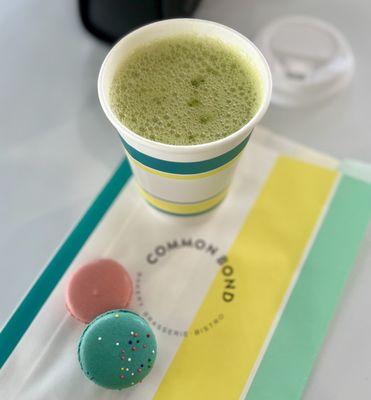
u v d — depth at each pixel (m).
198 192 0.25
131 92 0.25
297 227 0.29
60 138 0.32
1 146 0.32
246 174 0.31
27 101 0.34
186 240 0.29
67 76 0.34
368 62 0.35
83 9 0.34
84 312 0.26
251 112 0.24
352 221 0.30
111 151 0.32
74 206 0.30
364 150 0.32
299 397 0.25
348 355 0.26
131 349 0.24
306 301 0.27
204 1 0.37
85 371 0.24
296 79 0.33
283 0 0.37
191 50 0.26
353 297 0.28
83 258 0.28
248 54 0.25
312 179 0.31
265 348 0.26
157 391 0.25
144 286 0.28
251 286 0.28
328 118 0.33
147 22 0.33
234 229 0.29
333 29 0.35
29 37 0.36
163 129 0.23
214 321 0.27
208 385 0.25
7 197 0.30
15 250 0.29
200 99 0.24
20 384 0.25
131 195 0.30
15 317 0.26
